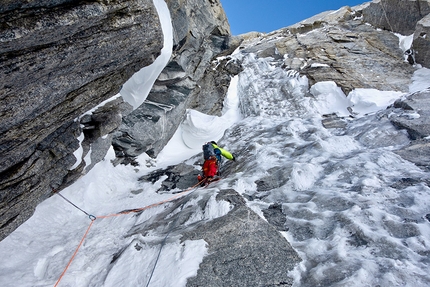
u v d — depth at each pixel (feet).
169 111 34.91
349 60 41.22
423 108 23.82
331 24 55.21
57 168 17.63
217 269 12.51
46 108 12.15
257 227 14.51
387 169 18.21
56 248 17.99
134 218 21.39
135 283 13.19
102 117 20.29
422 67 37.45
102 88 15.19
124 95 22.41
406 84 34.65
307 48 47.32
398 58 40.60
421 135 21.01
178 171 30.81
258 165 23.38
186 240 14.39
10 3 8.38
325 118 31.22
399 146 21.15
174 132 39.19
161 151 37.27
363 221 13.88
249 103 41.93
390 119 24.47
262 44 58.65
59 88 11.91
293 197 17.80
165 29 19.69
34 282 15.06
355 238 13.05
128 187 28.94
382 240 12.35
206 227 14.97
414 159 18.74
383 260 11.38
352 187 17.08
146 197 25.95
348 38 47.42
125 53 13.85
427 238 12.12
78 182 25.45
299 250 13.19
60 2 9.53
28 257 17.51
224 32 39.68
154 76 21.93
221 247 13.56
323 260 12.23
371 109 31.22
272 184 19.92
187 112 40.55
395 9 45.60
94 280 14.58
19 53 9.52
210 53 39.60
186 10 28.55
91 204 25.09
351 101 33.32
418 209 14.03
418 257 11.30
